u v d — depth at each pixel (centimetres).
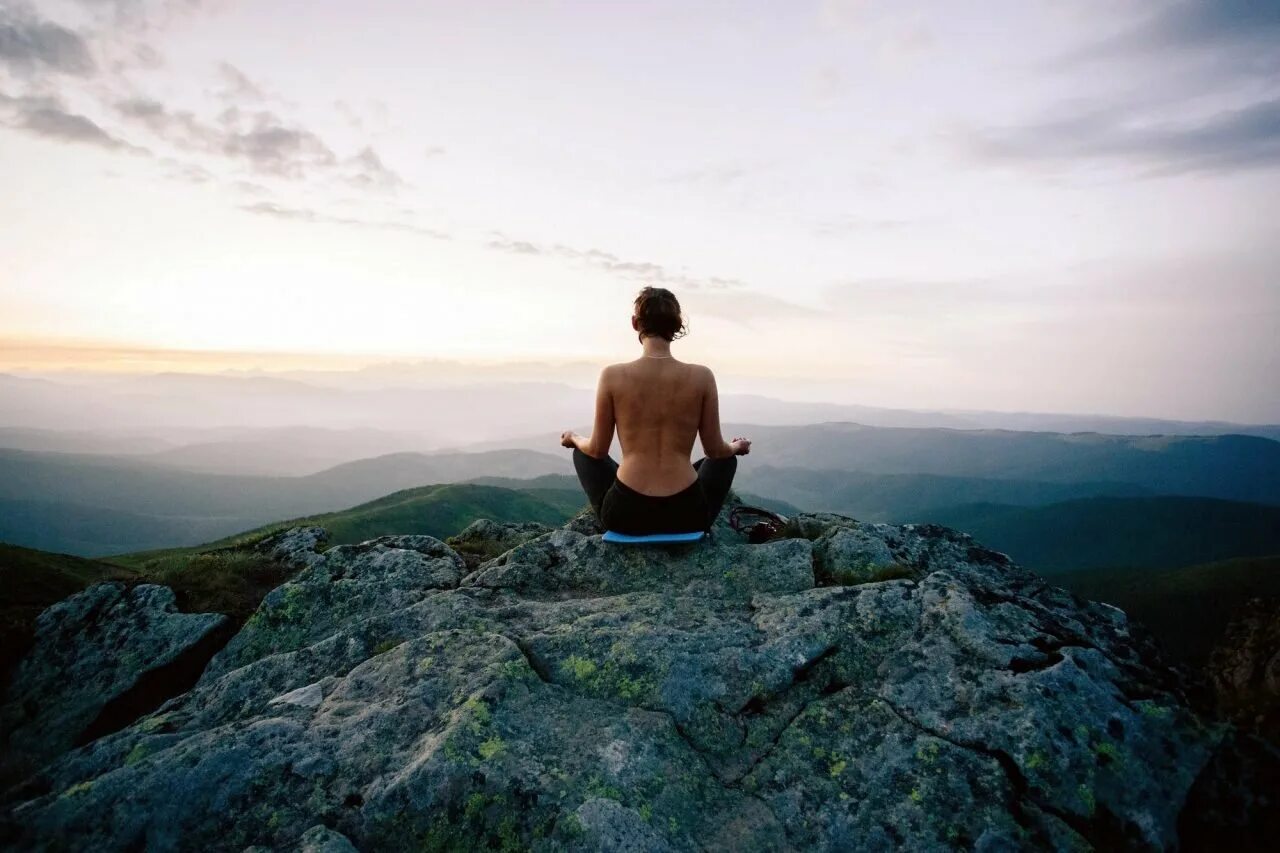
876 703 490
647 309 675
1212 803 398
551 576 743
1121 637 572
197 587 920
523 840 386
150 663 748
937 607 572
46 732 683
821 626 569
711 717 496
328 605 757
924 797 408
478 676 510
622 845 376
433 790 407
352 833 393
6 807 419
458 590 721
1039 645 518
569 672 538
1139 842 377
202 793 414
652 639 562
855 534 761
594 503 761
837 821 406
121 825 396
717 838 400
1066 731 428
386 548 864
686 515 690
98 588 866
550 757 439
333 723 477
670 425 681
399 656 553
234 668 697
